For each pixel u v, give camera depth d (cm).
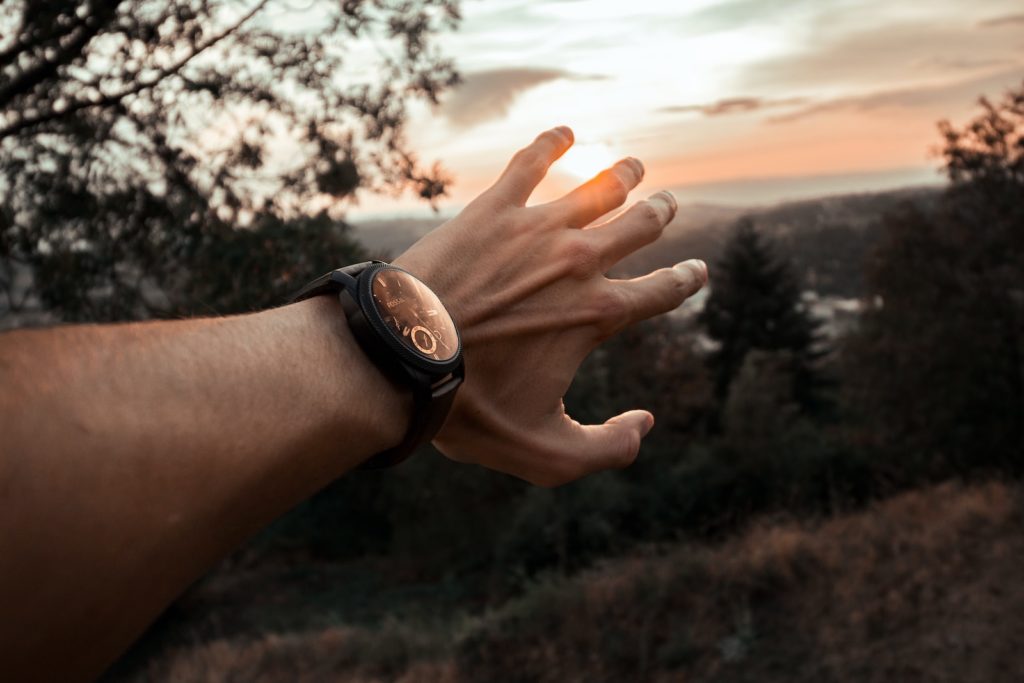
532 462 70
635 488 1609
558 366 70
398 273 58
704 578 959
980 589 819
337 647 1072
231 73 427
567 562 1426
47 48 377
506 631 956
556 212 73
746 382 1802
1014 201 1934
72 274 389
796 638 829
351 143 442
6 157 399
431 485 1738
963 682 694
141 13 398
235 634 1479
